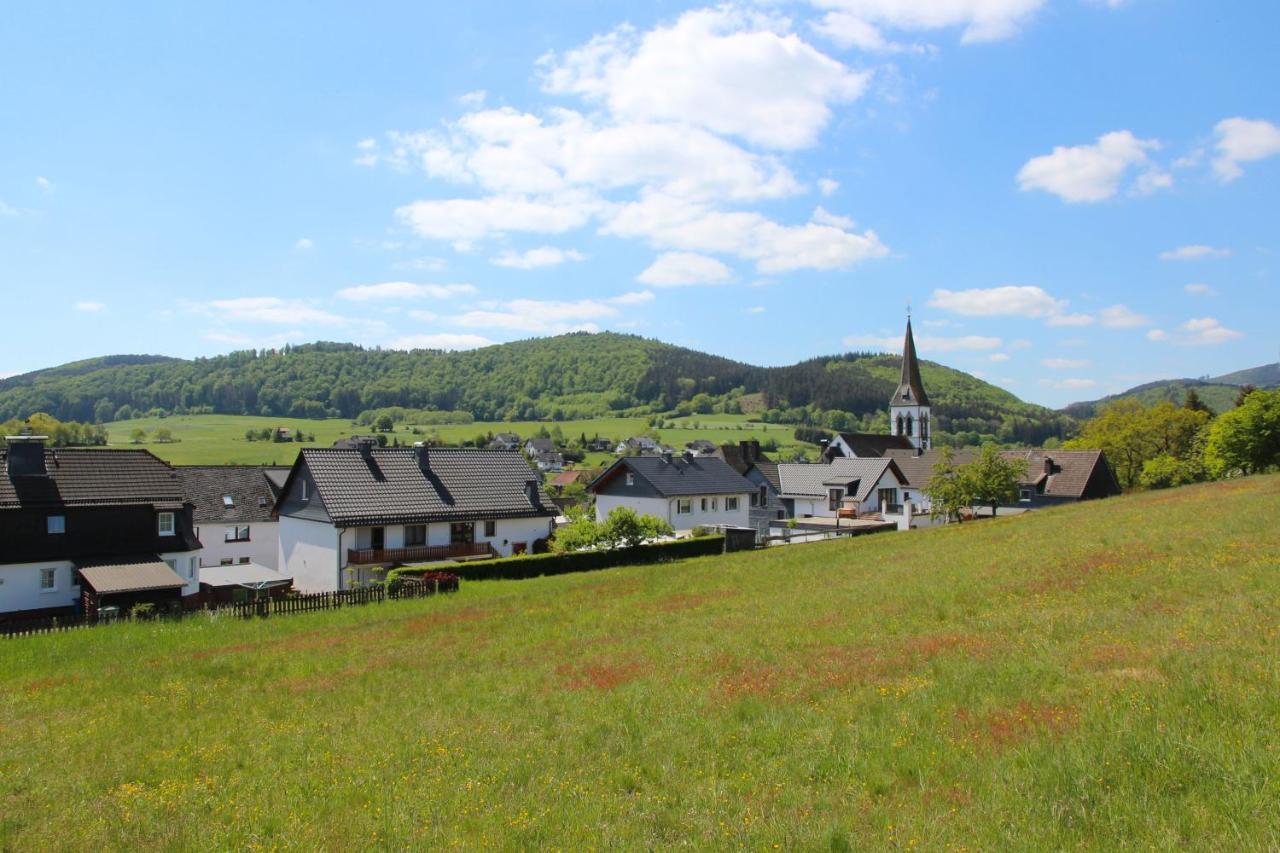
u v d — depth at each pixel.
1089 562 23.25
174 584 39.84
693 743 11.52
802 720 11.98
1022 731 10.26
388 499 48.66
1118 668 12.38
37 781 12.59
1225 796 7.69
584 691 15.30
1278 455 69.50
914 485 83.62
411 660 20.66
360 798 10.62
